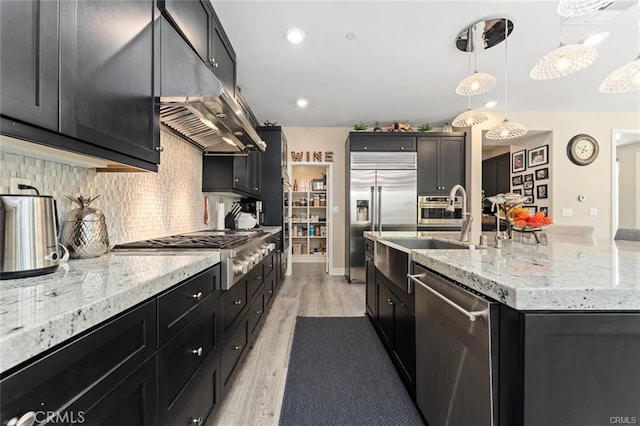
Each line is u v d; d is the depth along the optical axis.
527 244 1.96
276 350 2.30
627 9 2.22
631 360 0.79
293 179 6.63
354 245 4.69
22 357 0.49
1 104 0.68
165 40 1.45
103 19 1.02
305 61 2.96
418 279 1.46
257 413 1.58
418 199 4.73
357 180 4.71
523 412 0.80
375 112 4.54
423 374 1.44
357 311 3.25
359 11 2.22
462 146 4.79
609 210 4.68
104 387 0.68
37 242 0.91
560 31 2.49
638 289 0.79
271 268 3.27
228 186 2.85
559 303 0.79
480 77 2.44
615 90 2.21
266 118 4.82
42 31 0.78
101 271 0.99
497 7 2.19
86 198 1.37
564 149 4.68
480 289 0.95
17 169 1.10
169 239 1.95
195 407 1.21
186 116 1.80
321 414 1.58
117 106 1.10
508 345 0.86
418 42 2.63
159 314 0.94
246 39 2.57
